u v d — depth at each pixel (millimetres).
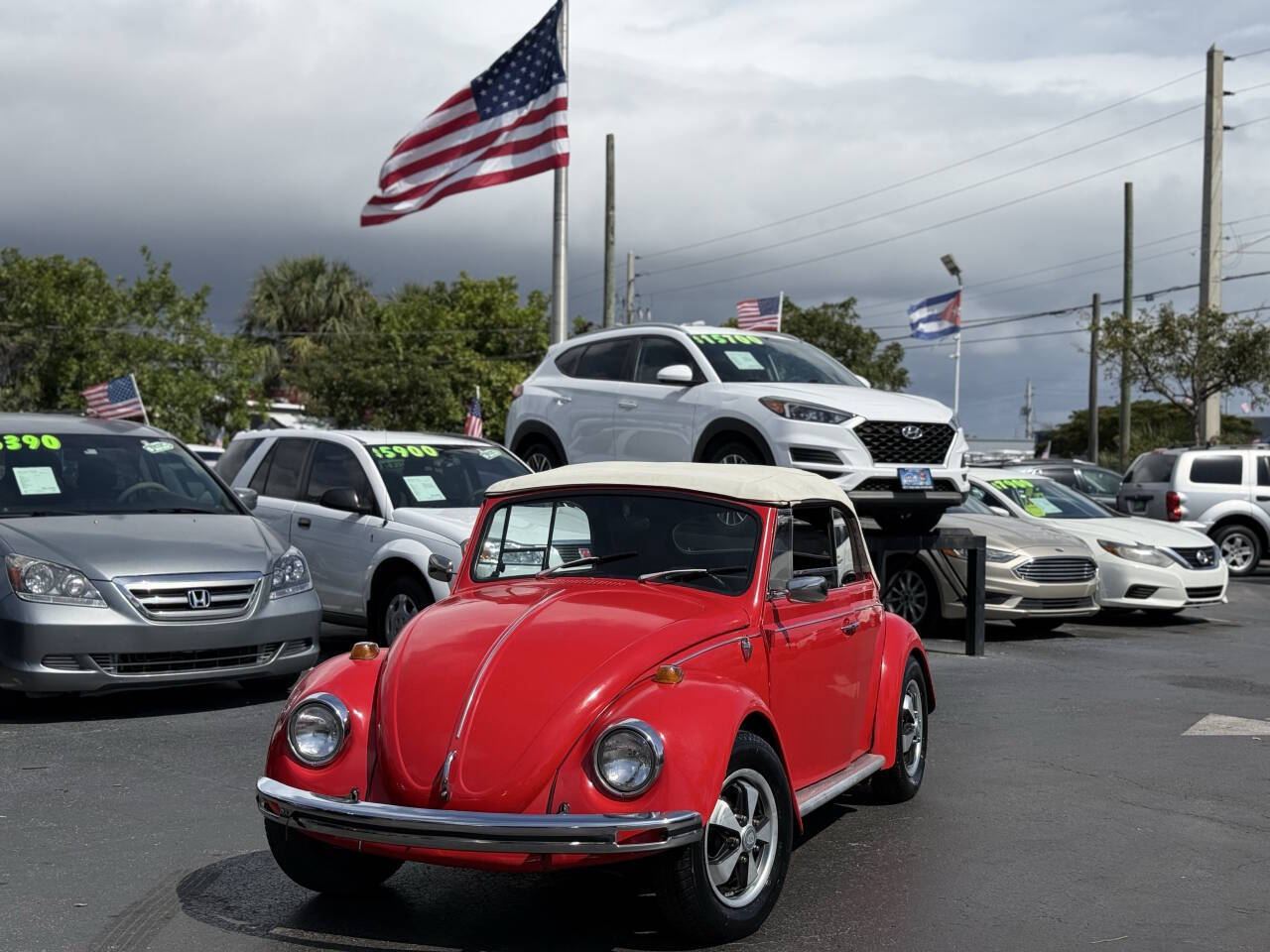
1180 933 4891
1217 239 28656
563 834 4277
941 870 5688
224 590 8836
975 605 12062
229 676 8859
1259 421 61844
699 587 5512
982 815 6625
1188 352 28562
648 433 12125
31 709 9031
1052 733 8641
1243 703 9797
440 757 4520
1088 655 12234
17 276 42719
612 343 12938
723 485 5695
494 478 11680
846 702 6188
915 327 37688
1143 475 21828
